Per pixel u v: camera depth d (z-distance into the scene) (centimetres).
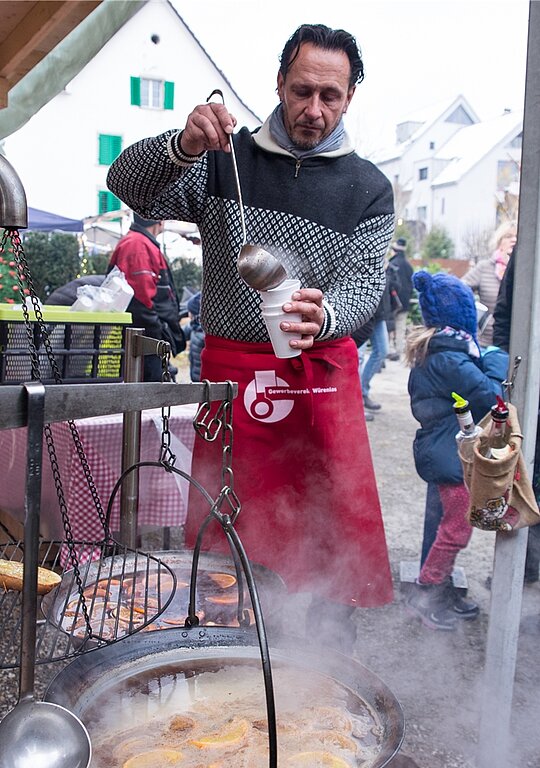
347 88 172
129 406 85
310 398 180
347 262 184
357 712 111
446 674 218
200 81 1616
